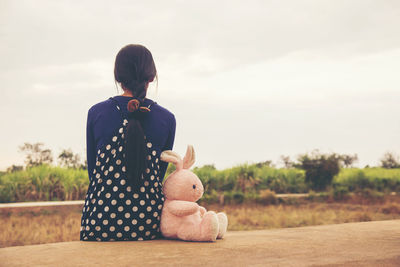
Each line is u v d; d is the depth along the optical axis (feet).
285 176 62.80
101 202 6.52
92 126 7.03
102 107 6.98
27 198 40.04
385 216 35.32
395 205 41.47
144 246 5.90
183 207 6.62
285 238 6.88
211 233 6.35
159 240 6.74
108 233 6.48
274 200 46.24
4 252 5.38
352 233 7.54
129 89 7.25
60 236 22.34
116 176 6.59
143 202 6.67
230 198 45.68
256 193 53.98
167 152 7.28
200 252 5.34
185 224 6.66
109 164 6.64
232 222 30.45
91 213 6.60
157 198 6.85
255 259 4.83
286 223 30.25
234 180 55.21
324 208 42.42
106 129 6.79
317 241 6.40
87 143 7.16
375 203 49.14
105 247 5.80
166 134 7.25
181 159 7.34
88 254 5.22
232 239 6.86
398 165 102.17
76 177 44.39
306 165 62.18
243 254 5.18
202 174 53.78
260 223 30.07
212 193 47.80
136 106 6.75
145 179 6.77
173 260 4.78
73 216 29.94
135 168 6.49
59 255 5.15
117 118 6.85
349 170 71.05
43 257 5.01
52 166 45.14
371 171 76.23
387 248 5.62
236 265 4.48
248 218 31.63
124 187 6.58
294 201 48.06
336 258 4.86
